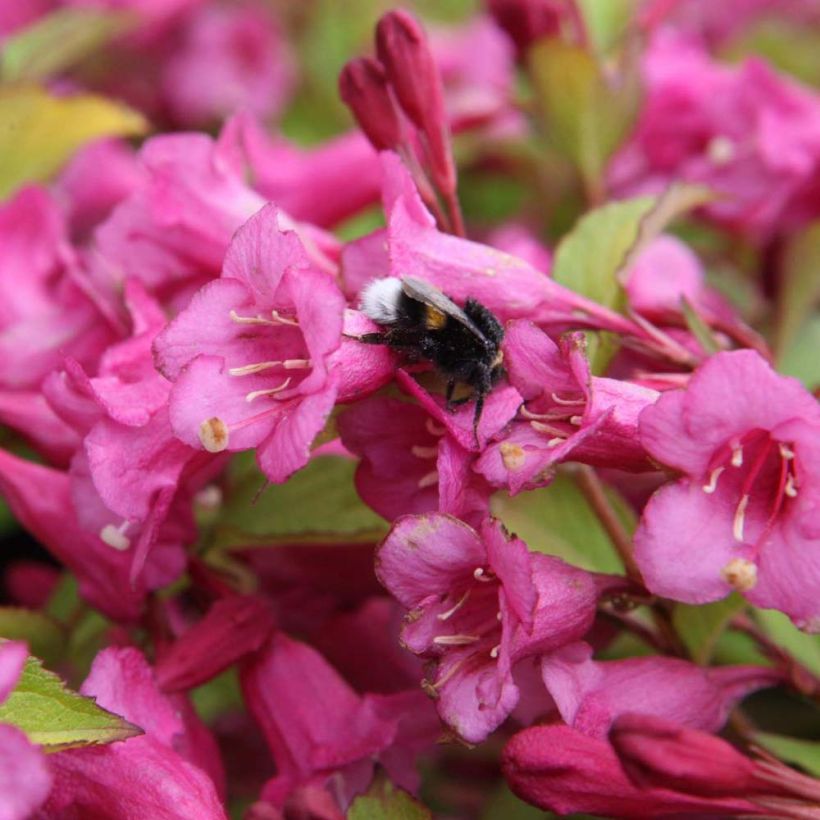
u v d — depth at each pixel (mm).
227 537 369
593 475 353
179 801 327
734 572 318
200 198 370
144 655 355
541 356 327
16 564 440
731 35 587
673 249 413
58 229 409
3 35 550
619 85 436
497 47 531
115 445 336
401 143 366
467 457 330
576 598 332
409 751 359
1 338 388
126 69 576
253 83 577
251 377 327
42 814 327
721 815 327
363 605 377
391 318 328
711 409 318
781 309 419
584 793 330
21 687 322
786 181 449
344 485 365
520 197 509
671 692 335
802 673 355
